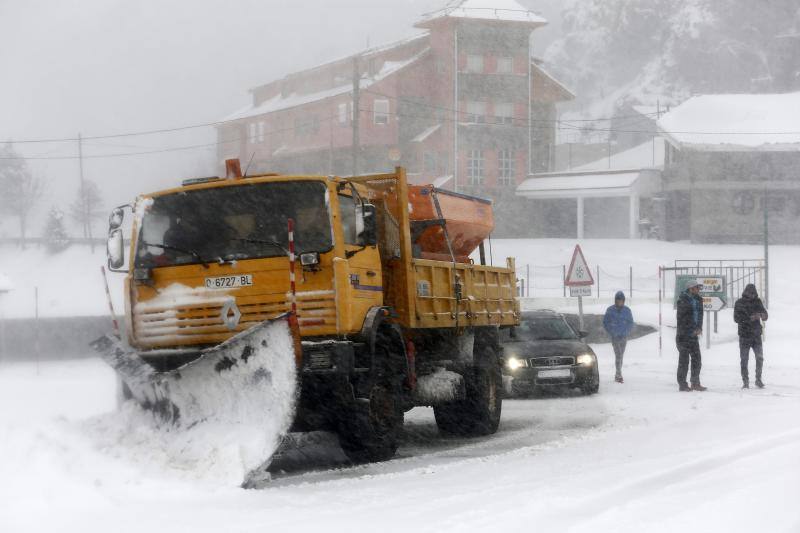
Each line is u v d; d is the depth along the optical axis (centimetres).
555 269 6662
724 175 7888
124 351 1205
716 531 750
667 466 1100
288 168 9488
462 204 1798
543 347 2362
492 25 8494
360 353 1309
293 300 1220
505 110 8600
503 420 1928
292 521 838
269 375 1103
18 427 1020
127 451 1085
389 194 1491
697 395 2205
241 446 1072
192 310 1297
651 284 6041
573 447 1363
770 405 1848
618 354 2636
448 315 1603
